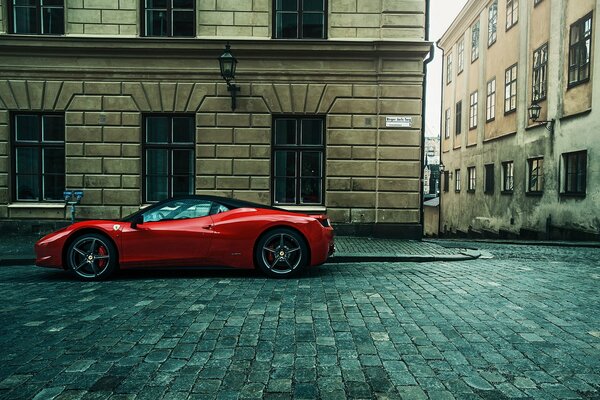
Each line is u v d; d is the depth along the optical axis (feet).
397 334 12.70
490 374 9.94
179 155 37.88
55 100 36.91
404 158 36.83
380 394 8.98
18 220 37.29
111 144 37.11
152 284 20.13
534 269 23.88
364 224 37.01
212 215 21.86
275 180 37.76
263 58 36.73
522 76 60.29
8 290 19.19
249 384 9.45
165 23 37.63
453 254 28.66
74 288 19.52
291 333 12.82
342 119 36.86
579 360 10.74
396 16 36.70
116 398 8.82
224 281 20.67
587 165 45.88
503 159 66.44
